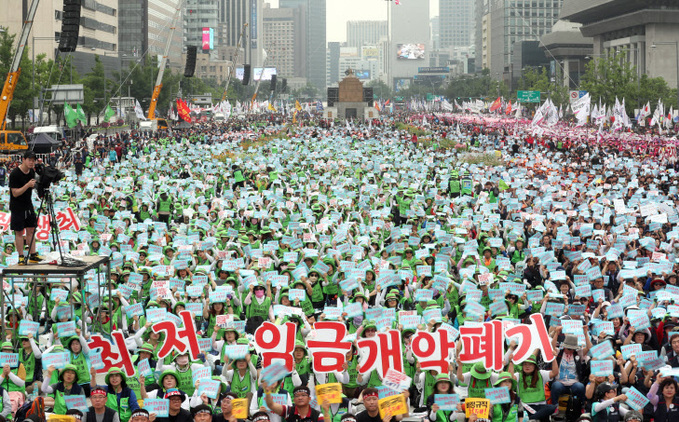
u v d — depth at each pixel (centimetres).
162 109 14700
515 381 1336
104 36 16500
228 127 11825
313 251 2230
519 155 6481
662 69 15850
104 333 1761
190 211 3247
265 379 1226
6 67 9025
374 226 2831
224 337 1583
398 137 9519
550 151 7019
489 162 6081
